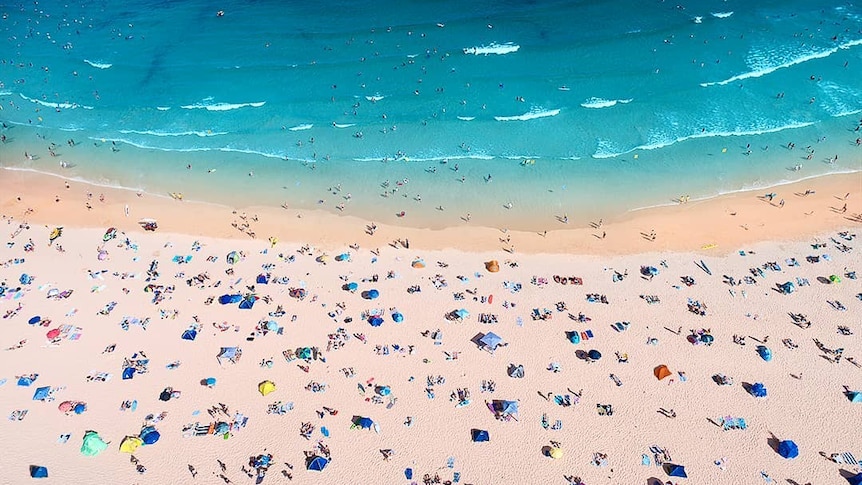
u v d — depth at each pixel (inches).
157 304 1487.5
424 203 1813.5
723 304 1440.7
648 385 1279.5
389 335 1405.0
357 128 2134.6
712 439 1182.9
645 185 1831.9
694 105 2132.1
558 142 2020.2
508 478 1139.9
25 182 1947.6
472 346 1376.7
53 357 1358.3
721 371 1296.8
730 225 1667.1
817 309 1411.2
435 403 1264.8
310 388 1294.3
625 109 2140.7
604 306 1456.7
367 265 1605.6
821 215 1669.5
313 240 1694.1
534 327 1414.9
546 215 1749.5
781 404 1229.1
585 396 1266.0
